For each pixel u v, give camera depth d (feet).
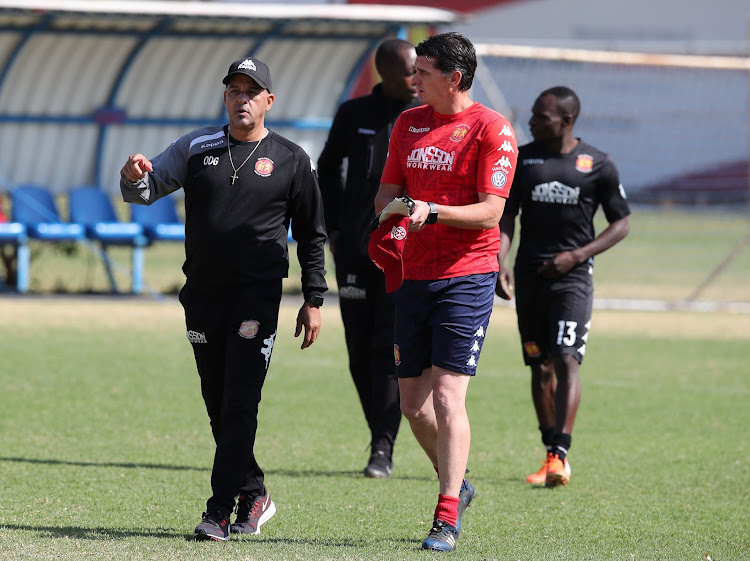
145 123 258.37
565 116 90.07
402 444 104.99
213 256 62.85
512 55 228.63
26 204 228.84
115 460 90.07
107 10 221.87
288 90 263.29
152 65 254.68
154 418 109.81
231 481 62.08
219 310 63.36
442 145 62.95
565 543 66.03
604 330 194.08
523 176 90.89
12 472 83.41
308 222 65.87
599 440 105.81
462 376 62.54
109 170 258.78
